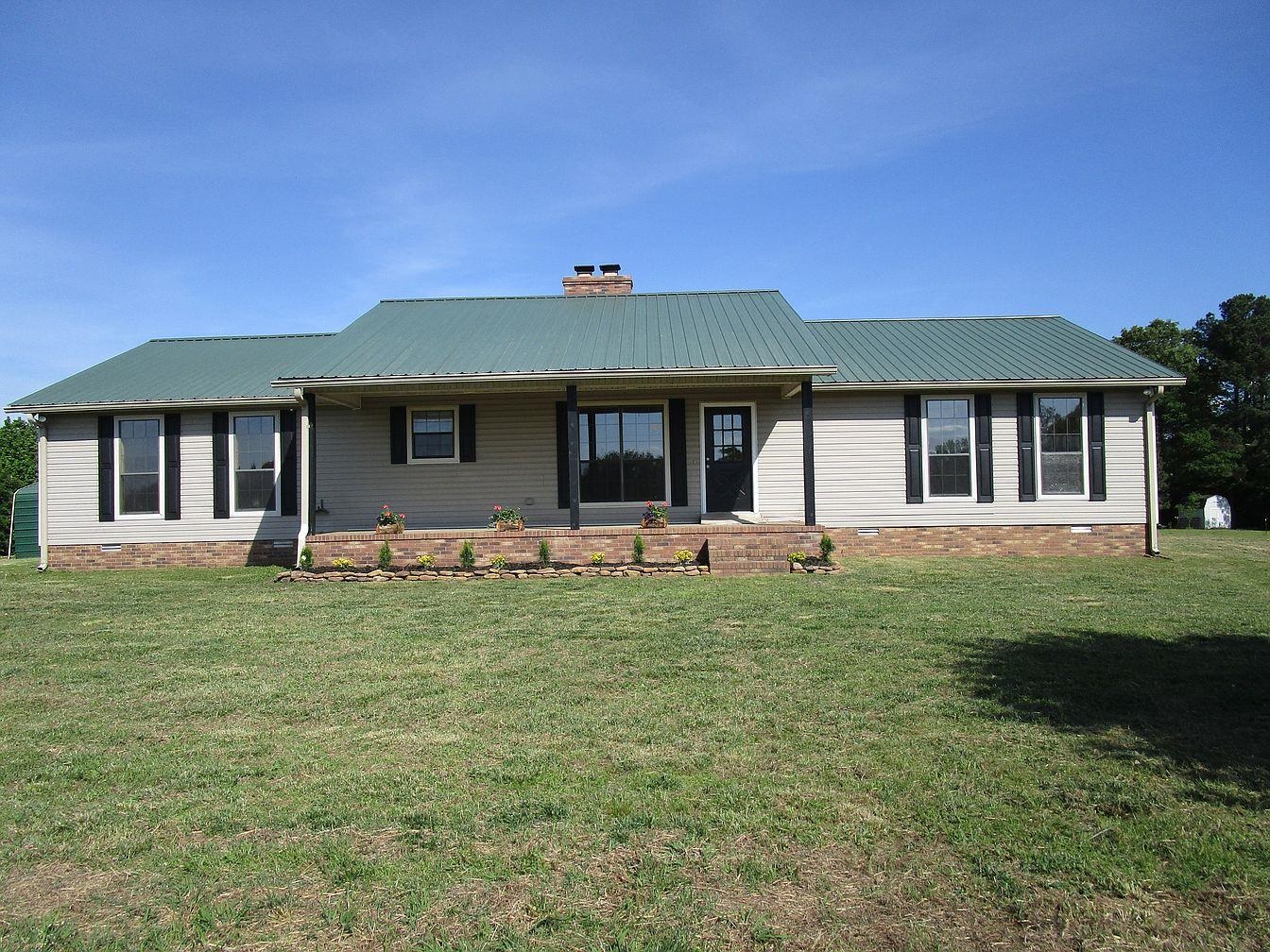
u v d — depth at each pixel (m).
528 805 4.12
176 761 4.83
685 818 3.95
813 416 14.05
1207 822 3.86
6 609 10.12
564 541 13.03
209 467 15.87
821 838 3.75
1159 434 37.94
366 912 3.21
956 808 4.02
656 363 13.30
